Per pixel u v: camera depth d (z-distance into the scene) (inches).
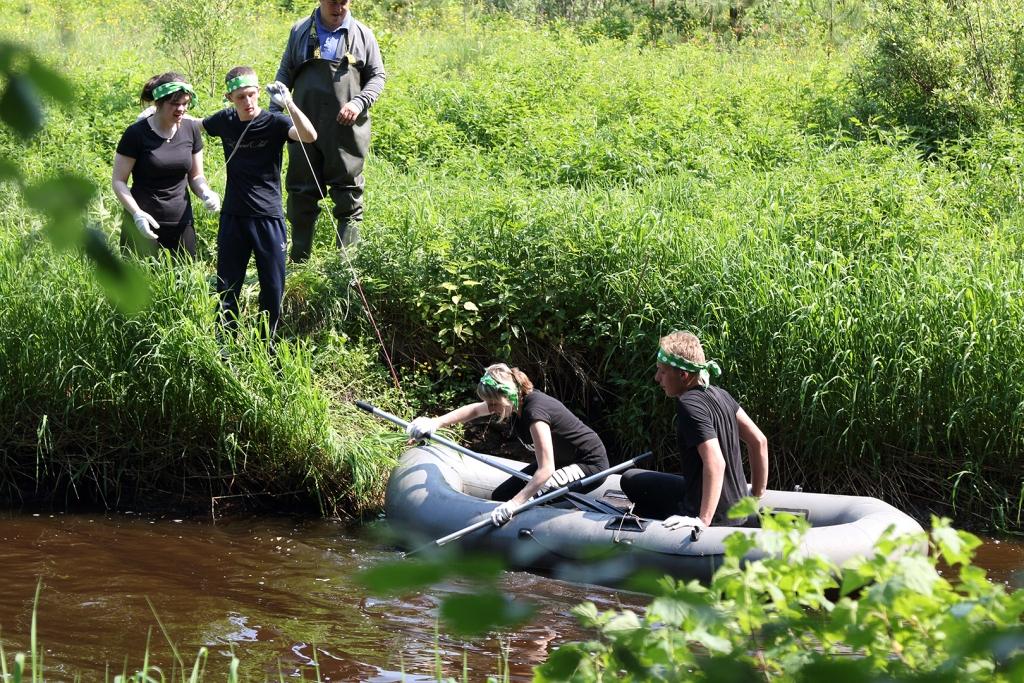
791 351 332.2
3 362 316.2
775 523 90.3
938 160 552.1
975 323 324.8
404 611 236.1
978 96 555.2
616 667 88.0
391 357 374.6
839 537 241.8
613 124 568.7
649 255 364.8
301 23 374.9
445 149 532.4
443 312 373.4
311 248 396.8
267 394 317.4
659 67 719.1
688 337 250.4
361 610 236.5
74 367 309.9
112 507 310.5
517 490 297.4
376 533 297.1
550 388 371.6
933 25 588.4
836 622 81.6
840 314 333.4
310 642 217.0
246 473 319.6
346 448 318.0
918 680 58.1
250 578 257.6
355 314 376.5
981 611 75.3
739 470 254.2
